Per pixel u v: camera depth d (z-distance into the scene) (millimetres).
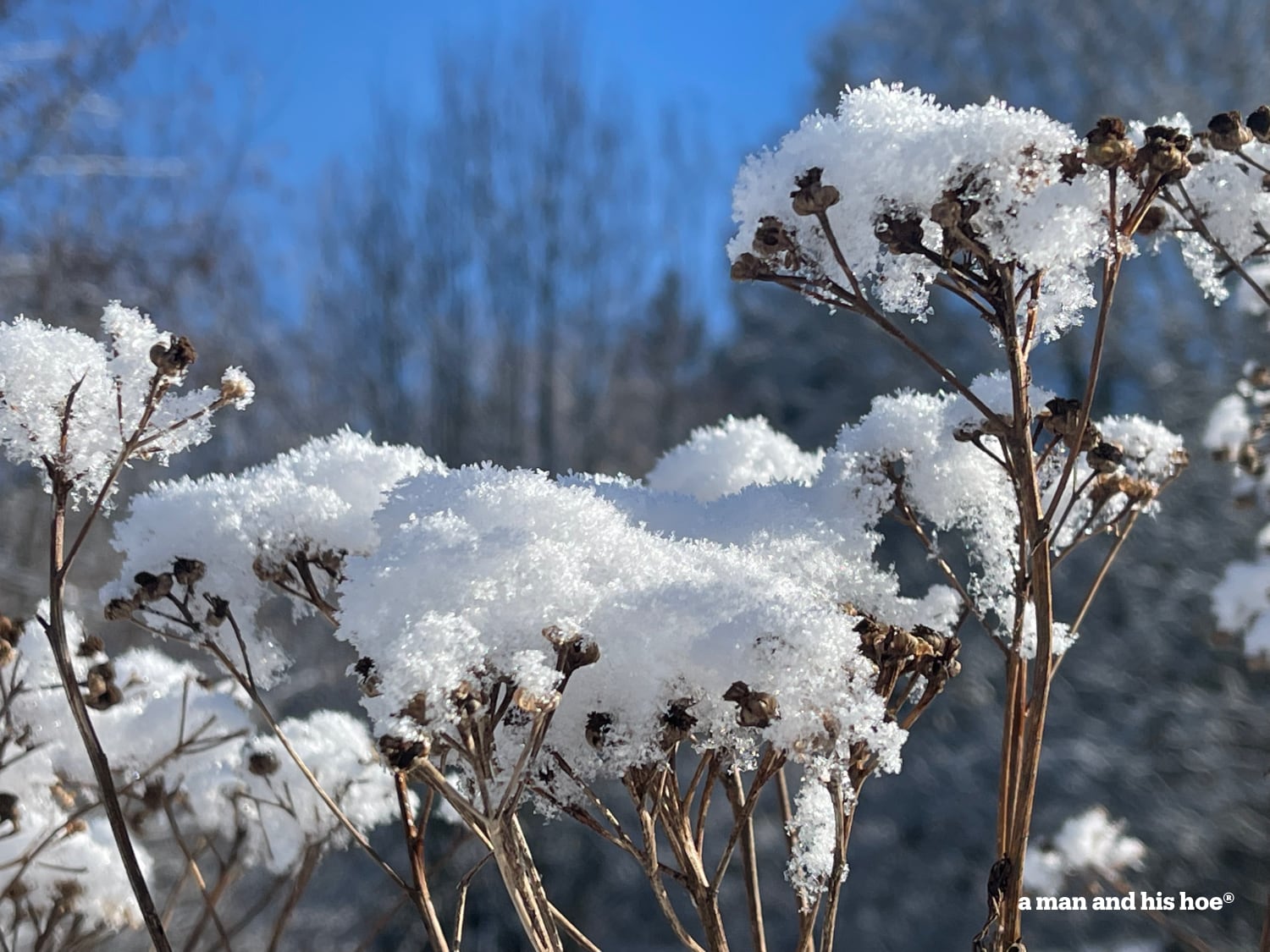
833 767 318
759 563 352
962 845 2895
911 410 395
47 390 345
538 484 345
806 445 3738
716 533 380
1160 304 2934
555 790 327
